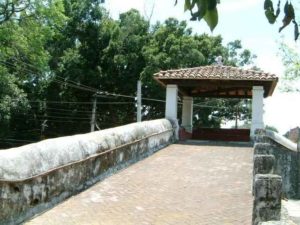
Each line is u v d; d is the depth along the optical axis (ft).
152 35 144.25
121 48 140.67
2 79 115.75
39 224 27.84
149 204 33.88
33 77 139.03
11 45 106.63
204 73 70.13
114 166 44.45
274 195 24.71
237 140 74.23
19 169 27.68
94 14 143.23
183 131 73.00
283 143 63.46
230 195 37.04
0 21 102.53
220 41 138.31
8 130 127.75
